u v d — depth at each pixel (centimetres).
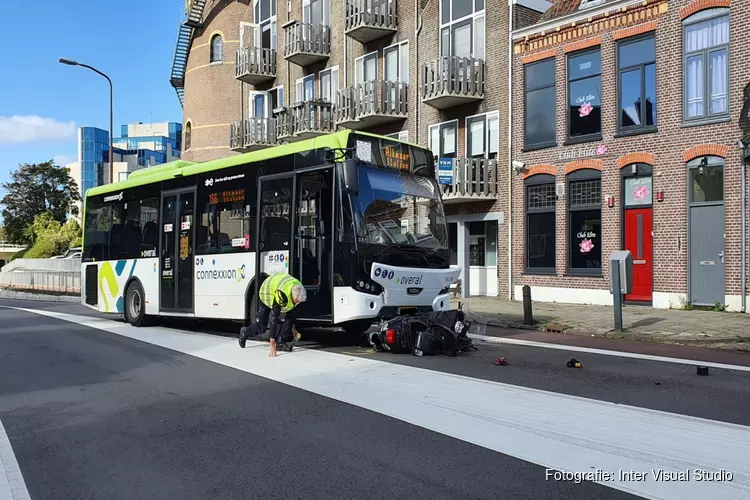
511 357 954
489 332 1280
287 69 2925
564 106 1772
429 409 636
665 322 1274
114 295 1541
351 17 2356
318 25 2659
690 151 1498
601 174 1680
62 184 7906
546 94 1828
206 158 3350
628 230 1628
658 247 1551
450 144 2136
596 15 1692
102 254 1595
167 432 584
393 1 2333
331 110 2575
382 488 438
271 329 970
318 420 609
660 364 891
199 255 1270
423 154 1135
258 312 1064
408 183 1082
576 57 1753
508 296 1914
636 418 593
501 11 1961
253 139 2945
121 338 1246
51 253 5653
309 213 1039
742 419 589
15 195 7588
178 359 973
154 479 468
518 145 1894
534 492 423
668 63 1544
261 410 651
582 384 749
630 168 1612
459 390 715
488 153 2009
